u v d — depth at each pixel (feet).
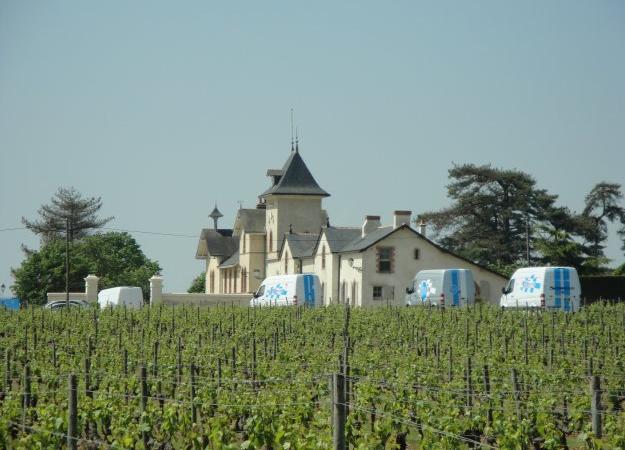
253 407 118.01
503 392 136.56
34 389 155.84
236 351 200.44
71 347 217.77
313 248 500.33
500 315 257.96
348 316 254.47
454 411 120.98
